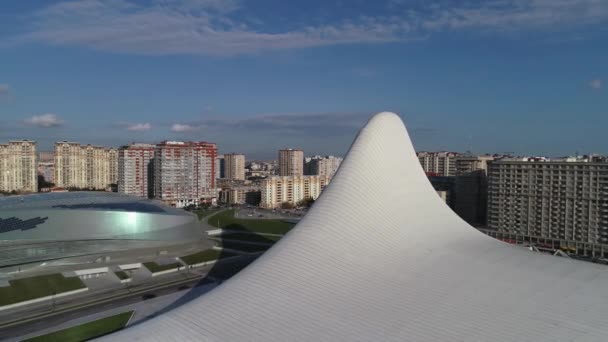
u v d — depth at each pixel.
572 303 30.77
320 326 29.05
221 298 32.69
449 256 40.84
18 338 54.12
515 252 43.34
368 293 33.28
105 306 66.25
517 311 29.73
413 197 50.72
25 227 84.19
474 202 167.00
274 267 36.28
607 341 26.11
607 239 112.44
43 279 77.81
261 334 28.31
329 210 42.91
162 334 28.45
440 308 30.56
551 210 122.81
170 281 80.00
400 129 54.03
